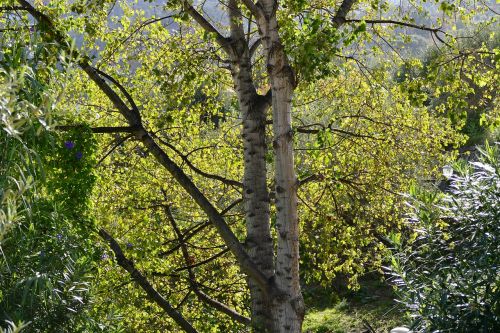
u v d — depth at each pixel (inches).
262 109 343.6
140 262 370.3
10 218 165.5
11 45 240.1
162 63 389.7
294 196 281.9
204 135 475.2
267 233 336.2
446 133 414.9
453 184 237.6
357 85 419.8
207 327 435.2
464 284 211.6
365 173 417.1
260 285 299.9
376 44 401.1
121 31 387.9
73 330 215.9
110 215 387.5
